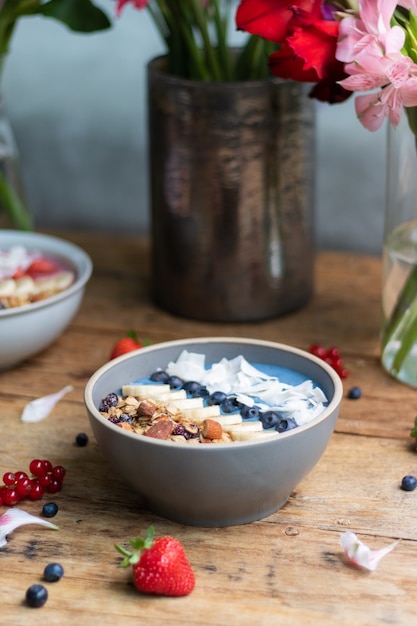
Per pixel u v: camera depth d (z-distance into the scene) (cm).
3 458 95
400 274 101
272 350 95
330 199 134
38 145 139
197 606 80
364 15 88
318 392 89
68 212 141
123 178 138
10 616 80
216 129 106
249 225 109
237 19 93
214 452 81
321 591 81
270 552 85
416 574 83
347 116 130
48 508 88
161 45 132
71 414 100
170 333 112
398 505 89
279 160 108
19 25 135
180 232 111
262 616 79
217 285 112
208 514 85
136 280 123
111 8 132
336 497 90
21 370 107
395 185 100
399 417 99
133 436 82
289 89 107
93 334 112
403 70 88
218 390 92
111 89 135
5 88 125
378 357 108
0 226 119
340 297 118
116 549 83
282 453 82
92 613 80
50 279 108
